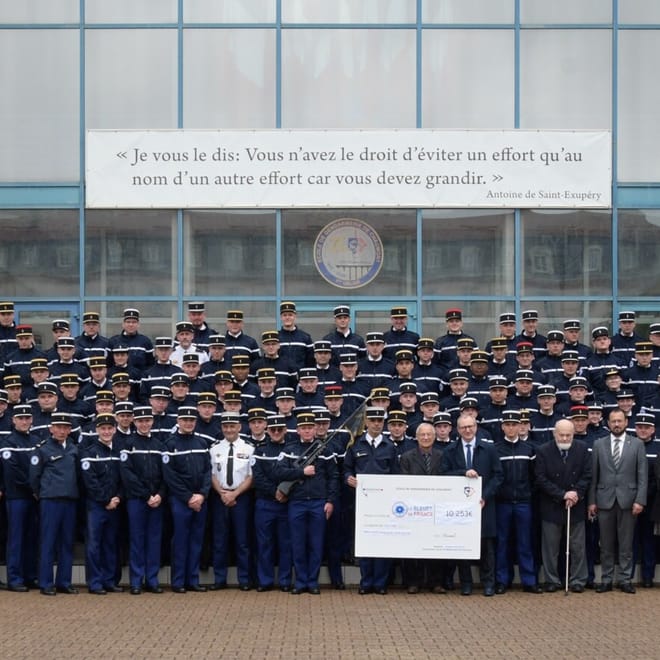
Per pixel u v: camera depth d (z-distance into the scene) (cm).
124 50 1967
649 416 1536
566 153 1959
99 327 1784
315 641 1195
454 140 1958
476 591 1513
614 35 1969
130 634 1230
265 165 1956
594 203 1958
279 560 1521
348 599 1447
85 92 1958
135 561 1485
